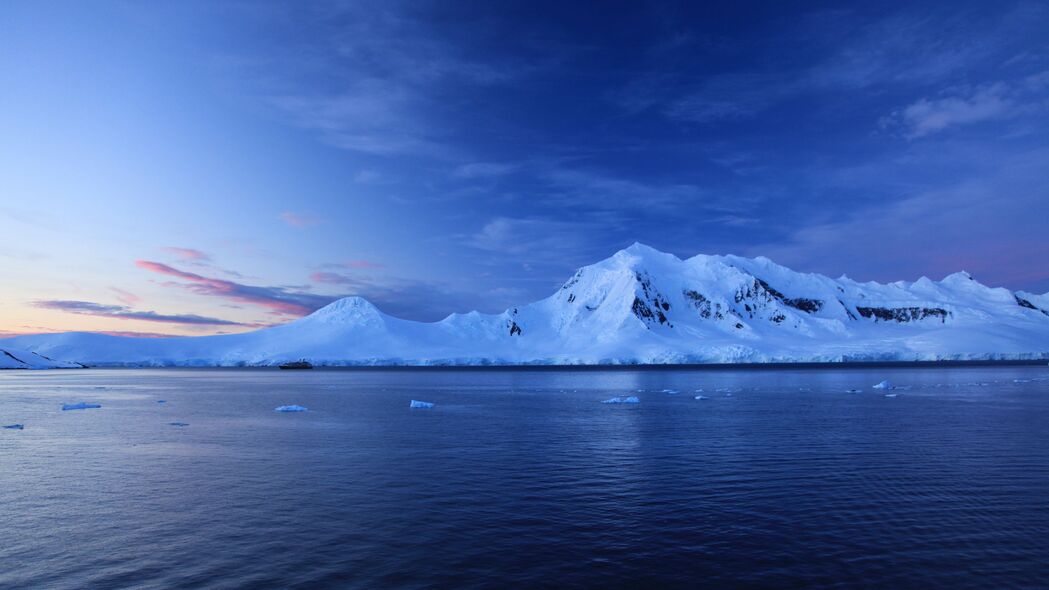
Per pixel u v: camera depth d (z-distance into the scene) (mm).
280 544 18766
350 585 15500
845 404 69000
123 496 25000
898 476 28250
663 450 36250
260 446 38688
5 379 181375
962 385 106500
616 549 18219
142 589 15344
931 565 16781
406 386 130000
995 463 31312
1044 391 88688
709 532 19781
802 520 21109
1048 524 20531
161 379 181125
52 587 15539
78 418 57688
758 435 42688
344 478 28406
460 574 16250
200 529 20359
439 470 30312
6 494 25484
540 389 112688
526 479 28047
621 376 181750
